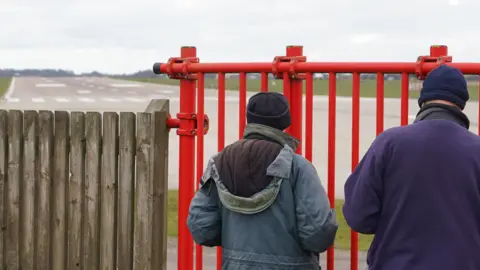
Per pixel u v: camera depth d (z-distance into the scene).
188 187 4.55
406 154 2.80
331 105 4.05
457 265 2.70
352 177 3.00
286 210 3.12
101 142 4.62
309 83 4.09
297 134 4.20
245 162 3.16
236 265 3.19
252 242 3.15
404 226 2.79
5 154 4.84
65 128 4.70
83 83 116.25
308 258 3.21
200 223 3.31
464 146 2.77
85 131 4.64
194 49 4.49
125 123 4.52
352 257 3.99
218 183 3.22
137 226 4.52
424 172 2.76
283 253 3.12
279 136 3.22
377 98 3.95
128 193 4.54
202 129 4.45
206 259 7.77
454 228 2.72
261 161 3.14
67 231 4.75
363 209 2.87
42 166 4.75
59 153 4.72
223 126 4.36
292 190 3.13
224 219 3.29
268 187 3.11
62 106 40.88
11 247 4.84
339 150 17.75
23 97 54.81
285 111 3.27
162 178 4.53
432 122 2.83
